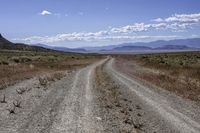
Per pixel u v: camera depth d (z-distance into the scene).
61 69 46.09
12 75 29.97
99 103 17.16
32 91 20.75
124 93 22.30
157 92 23.53
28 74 32.94
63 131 10.85
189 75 35.75
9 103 15.68
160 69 47.34
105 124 12.32
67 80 29.98
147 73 41.41
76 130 11.09
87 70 45.78
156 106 17.34
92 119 13.05
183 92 23.91
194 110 16.66
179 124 13.13
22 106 15.05
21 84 24.45
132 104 17.67
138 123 12.91
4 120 11.98
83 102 17.20
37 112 13.84
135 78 34.81
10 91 20.17
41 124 11.66
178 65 52.44
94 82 28.50
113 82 29.61
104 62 79.25
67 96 19.25
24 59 64.50
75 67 52.88
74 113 14.06
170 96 21.67
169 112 15.72
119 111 15.29
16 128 10.88
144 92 23.30
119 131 11.41
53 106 15.52
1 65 40.81
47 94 19.78
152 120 13.71
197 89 25.58
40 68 43.09
